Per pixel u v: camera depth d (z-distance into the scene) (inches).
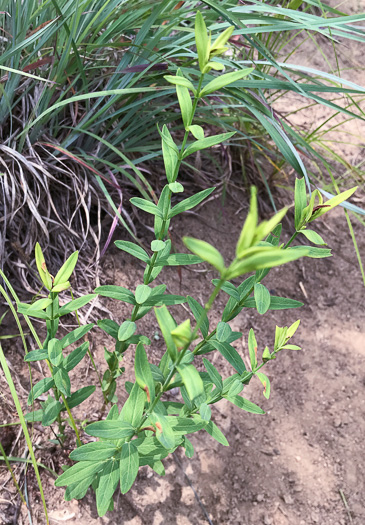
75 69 25.1
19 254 24.6
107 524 21.6
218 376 16.0
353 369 29.4
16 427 21.9
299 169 23.3
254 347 15.7
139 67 23.8
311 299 31.6
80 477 16.2
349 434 27.1
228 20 22.3
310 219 13.8
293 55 40.9
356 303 32.1
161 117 27.6
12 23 22.9
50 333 15.7
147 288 15.8
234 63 23.9
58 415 19.5
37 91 25.2
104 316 26.1
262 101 24.0
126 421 14.4
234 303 15.9
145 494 22.8
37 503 21.1
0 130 24.8
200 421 15.5
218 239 31.4
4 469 21.1
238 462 25.1
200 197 15.4
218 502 23.7
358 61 42.3
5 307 24.1
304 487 25.1
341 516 24.8
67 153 23.9
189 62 24.7
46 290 25.3
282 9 24.0
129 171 29.0
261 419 26.7
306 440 26.5
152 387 13.2
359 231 35.0
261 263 8.2
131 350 26.1
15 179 24.4
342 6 43.4
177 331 9.8
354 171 33.4
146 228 29.5
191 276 29.8
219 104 28.5
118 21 24.7
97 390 24.3
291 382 28.3
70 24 23.5
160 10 24.1
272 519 24.0
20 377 23.0
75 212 25.7
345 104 39.8
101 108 25.4
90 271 26.6
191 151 13.7
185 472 23.9
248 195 33.7
